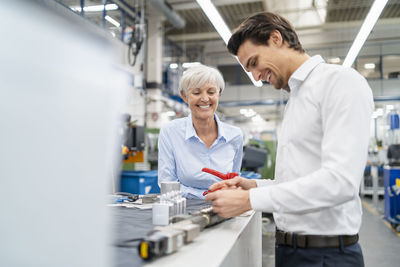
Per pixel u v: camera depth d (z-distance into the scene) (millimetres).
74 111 265
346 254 721
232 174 1131
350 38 8523
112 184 309
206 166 1376
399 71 8875
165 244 531
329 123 670
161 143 1435
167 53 8312
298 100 778
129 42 4832
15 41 221
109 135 301
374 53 8758
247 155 3330
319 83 729
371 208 5293
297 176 754
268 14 816
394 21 7574
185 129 1394
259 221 1322
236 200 705
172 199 889
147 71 7113
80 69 269
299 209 644
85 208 281
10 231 227
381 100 8289
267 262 2629
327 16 7410
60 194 258
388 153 4648
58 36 250
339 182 614
